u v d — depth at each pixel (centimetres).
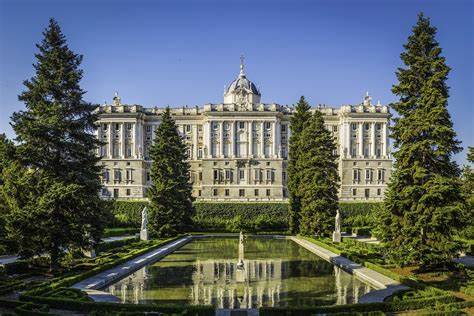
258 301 3023
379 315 2473
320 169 7562
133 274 4006
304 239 7075
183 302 3000
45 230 3497
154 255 5000
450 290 3075
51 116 3791
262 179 12325
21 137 3738
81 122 4006
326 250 5488
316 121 7862
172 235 7606
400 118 3897
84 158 3988
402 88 3862
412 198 3697
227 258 5069
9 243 3409
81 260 4225
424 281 3297
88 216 3856
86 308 2620
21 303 2664
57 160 3888
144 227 6788
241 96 14362
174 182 7762
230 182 12319
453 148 3725
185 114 13338
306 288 3419
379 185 12762
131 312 2503
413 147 3691
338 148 13338
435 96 3691
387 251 3975
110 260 4259
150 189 7706
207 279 3778
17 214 3431
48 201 3488
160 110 13550
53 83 3878
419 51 3906
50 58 3931
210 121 12725
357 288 3403
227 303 2977
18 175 3841
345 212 9906
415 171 3756
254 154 12756
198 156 13300
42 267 3831
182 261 4822
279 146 12838
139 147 12812
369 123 13050
